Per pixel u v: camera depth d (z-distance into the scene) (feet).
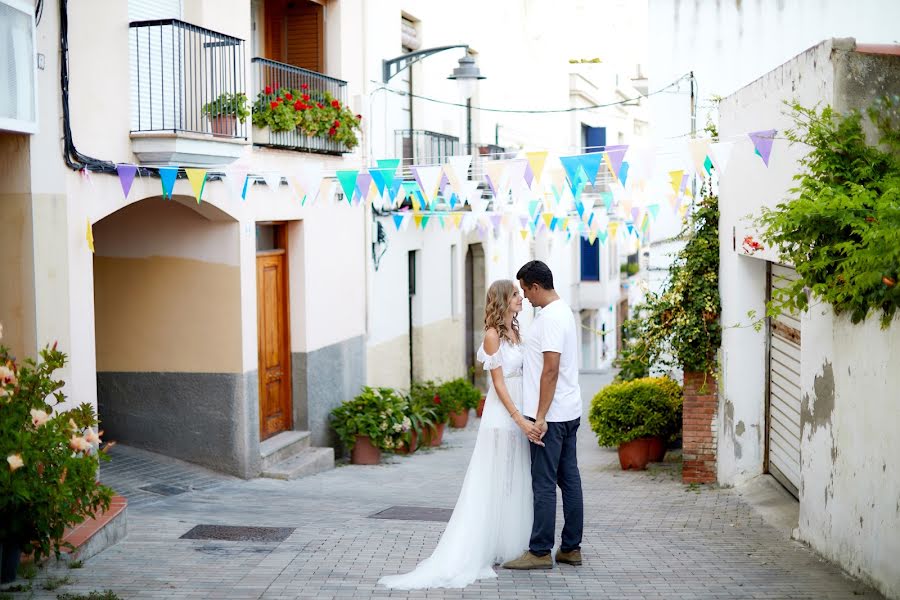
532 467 21.86
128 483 35.88
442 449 52.60
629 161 26.27
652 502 34.27
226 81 38.58
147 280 40.14
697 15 52.90
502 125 80.02
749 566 23.13
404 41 59.11
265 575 22.04
